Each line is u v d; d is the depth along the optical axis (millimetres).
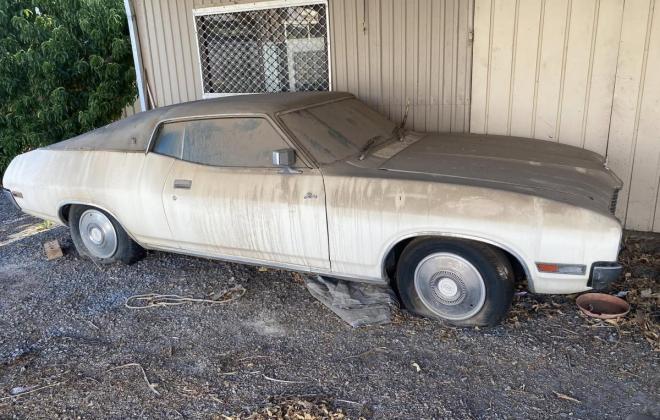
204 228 4215
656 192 5293
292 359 3467
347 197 3619
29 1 8914
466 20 5574
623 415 2820
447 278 3611
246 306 4215
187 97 7395
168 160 4383
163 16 7164
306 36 6445
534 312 3889
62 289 4715
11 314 4309
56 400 3191
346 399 3047
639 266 4602
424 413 2898
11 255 5645
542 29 5320
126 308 4305
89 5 9062
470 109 5836
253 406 3031
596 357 3330
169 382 3303
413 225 3459
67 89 9156
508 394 3025
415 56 5902
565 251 3209
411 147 4438
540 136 5621
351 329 3777
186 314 4152
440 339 3586
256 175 3959
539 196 3297
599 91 5270
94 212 4977
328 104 4582
